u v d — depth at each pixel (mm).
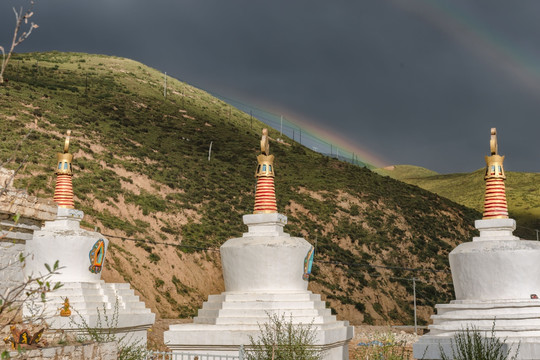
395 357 21562
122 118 93438
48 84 100125
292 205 79438
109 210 60406
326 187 88188
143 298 50031
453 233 89062
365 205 86062
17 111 75438
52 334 13766
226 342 20312
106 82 116375
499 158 21609
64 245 23719
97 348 13484
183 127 101938
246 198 78500
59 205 25656
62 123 78188
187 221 65938
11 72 101438
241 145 100562
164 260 56406
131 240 56344
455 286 20719
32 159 61562
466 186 163500
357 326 53406
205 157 89562
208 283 57656
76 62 138250
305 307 21312
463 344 18266
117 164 71625
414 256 77438
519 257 19406
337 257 70125
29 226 14414
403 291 69625
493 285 19672
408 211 89188
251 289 21906
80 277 24078
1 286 13641
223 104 143875
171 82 144375
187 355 19172
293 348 18031
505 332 18703
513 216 122625
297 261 22172
